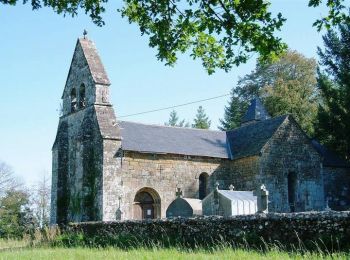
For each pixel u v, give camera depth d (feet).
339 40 151.43
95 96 114.93
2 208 196.13
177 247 59.47
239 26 38.17
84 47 123.03
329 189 131.03
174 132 130.52
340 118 143.74
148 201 117.80
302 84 205.77
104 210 106.52
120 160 111.04
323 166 131.13
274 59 39.45
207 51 44.78
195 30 41.37
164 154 118.52
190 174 122.21
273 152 121.49
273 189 119.34
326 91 151.53
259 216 55.77
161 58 43.11
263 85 217.97
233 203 91.20
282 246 50.31
